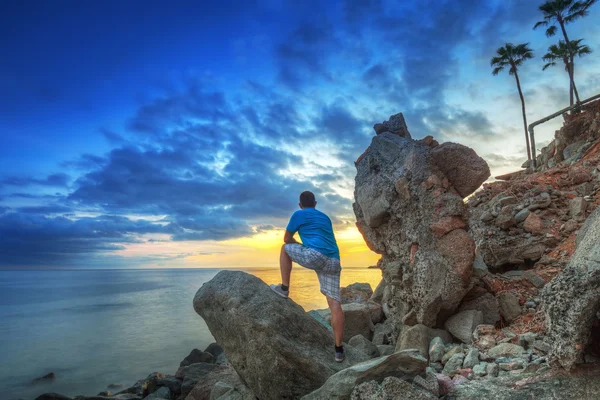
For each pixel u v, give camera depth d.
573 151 16.64
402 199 6.22
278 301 4.71
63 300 47.44
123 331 22.81
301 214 4.76
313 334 4.69
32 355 16.97
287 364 4.26
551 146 19.52
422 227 5.85
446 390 3.59
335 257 4.61
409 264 6.08
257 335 4.37
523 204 9.48
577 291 3.24
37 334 22.27
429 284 5.54
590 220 5.00
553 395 3.12
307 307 24.23
